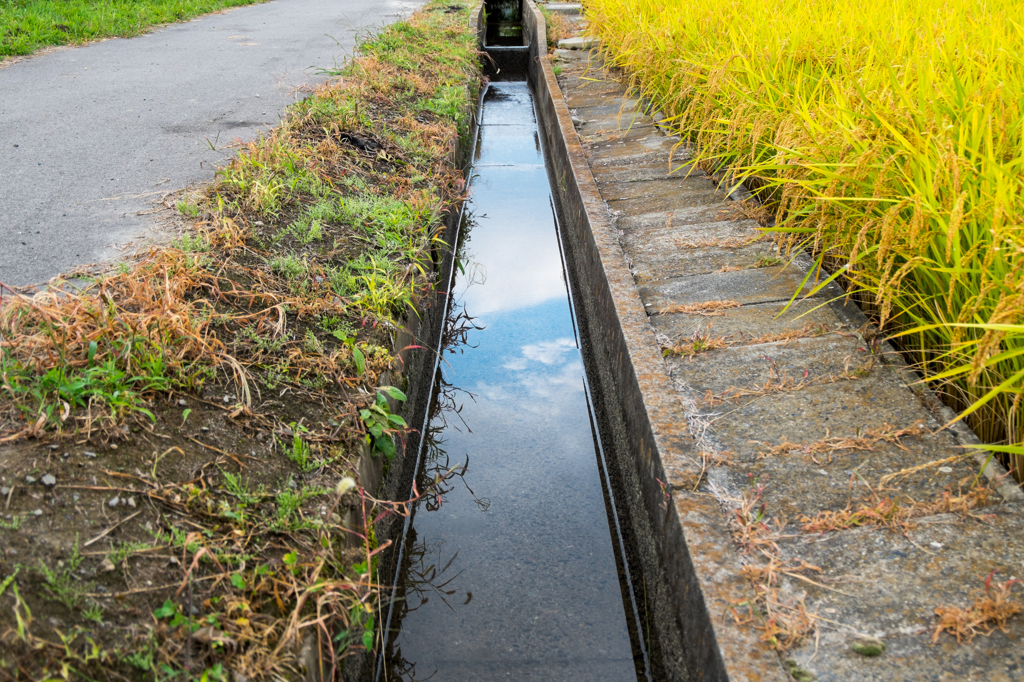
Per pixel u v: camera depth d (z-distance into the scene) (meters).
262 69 7.59
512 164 8.38
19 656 1.55
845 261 3.36
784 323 3.31
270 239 3.65
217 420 2.45
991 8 4.12
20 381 2.24
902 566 2.06
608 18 9.17
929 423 2.59
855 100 3.39
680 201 4.91
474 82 9.53
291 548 2.15
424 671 2.61
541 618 2.85
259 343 2.84
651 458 2.74
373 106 6.41
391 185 4.95
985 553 2.07
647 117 7.01
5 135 5.16
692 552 2.18
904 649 1.84
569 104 7.99
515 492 3.56
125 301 2.73
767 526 2.25
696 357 3.15
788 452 2.55
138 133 5.26
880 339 3.05
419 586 2.99
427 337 4.38
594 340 4.44
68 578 1.76
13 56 7.93
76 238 3.51
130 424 2.24
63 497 1.96
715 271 3.88
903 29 4.02
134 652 1.69
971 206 2.39
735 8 5.76
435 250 4.87
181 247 3.25
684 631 2.25
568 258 5.95
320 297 3.31
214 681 1.71
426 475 3.65
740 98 4.49
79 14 9.55
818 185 3.21
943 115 2.87
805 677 1.79
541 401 4.31
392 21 11.34
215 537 2.05
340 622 2.15
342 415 2.75
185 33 9.92
